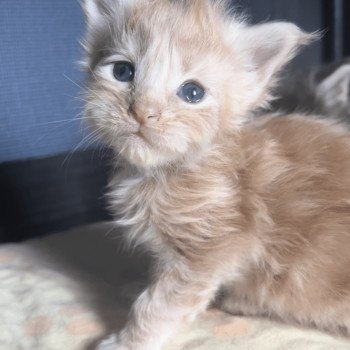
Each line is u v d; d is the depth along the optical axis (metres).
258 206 0.19
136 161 0.18
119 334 0.19
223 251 0.18
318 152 0.20
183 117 0.17
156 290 0.19
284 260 0.19
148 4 0.19
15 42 0.32
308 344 0.18
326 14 0.46
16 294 0.21
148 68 0.17
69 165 0.34
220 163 0.19
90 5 0.20
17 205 0.32
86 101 0.18
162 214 0.18
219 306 0.22
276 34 0.19
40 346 0.18
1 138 0.32
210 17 0.19
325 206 0.19
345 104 0.34
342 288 0.19
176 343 0.19
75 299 0.21
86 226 0.31
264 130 0.20
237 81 0.19
